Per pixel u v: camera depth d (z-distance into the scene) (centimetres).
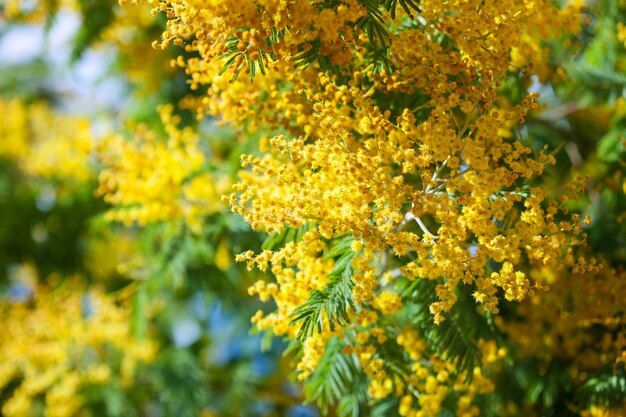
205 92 104
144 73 114
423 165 71
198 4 70
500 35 73
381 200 70
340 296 73
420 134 71
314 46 73
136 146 95
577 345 86
